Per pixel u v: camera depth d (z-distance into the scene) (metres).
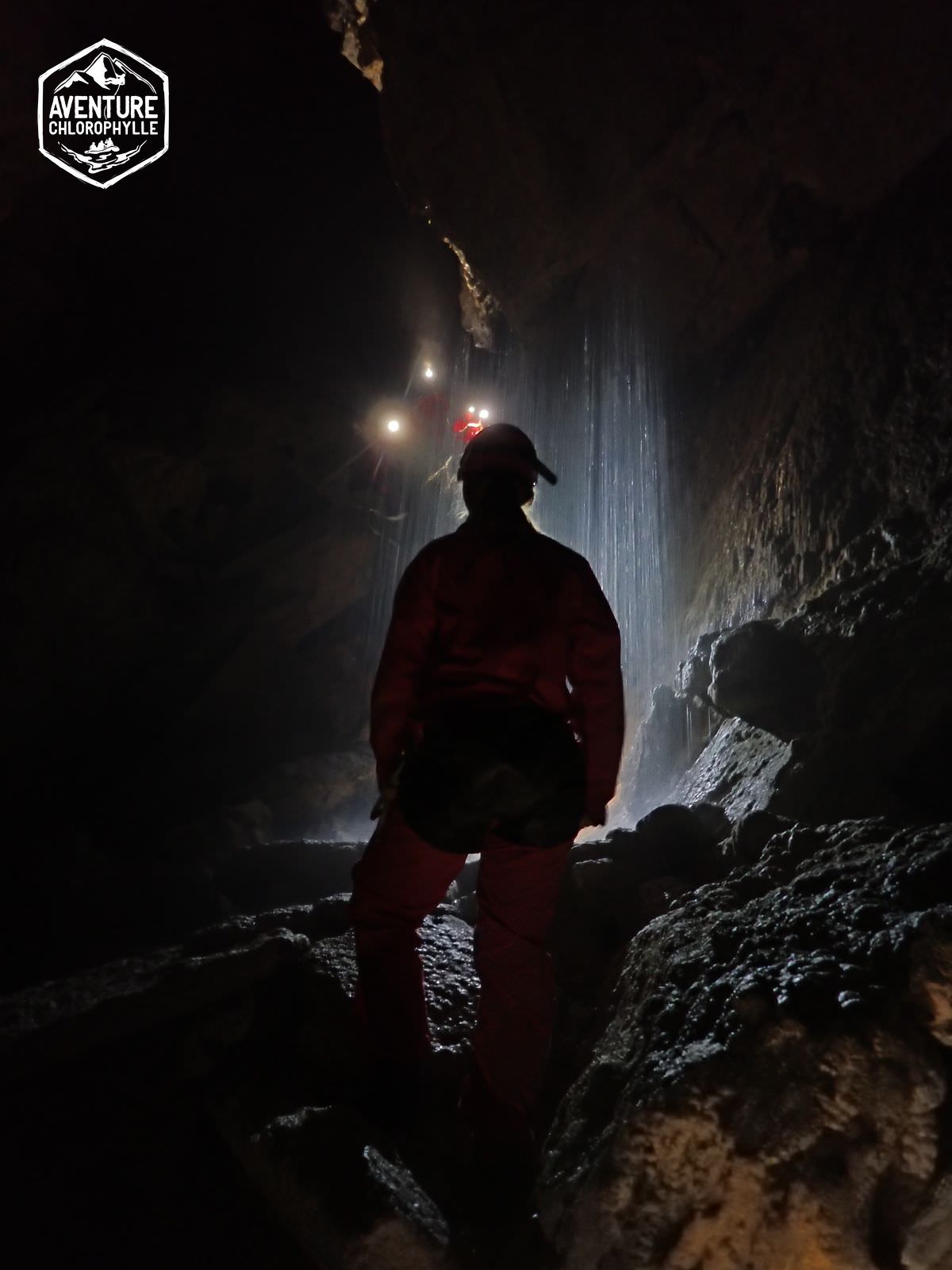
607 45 5.86
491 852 1.92
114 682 6.27
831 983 1.70
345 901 3.08
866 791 2.95
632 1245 1.51
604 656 1.99
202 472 6.17
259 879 4.36
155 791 6.21
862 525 4.42
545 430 9.23
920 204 5.13
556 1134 1.85
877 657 3.26
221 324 6.53
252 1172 1.92
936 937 1.69
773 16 5.31
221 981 2.51
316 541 6.97
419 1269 1.60
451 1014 2.37
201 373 6.18
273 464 6.59
